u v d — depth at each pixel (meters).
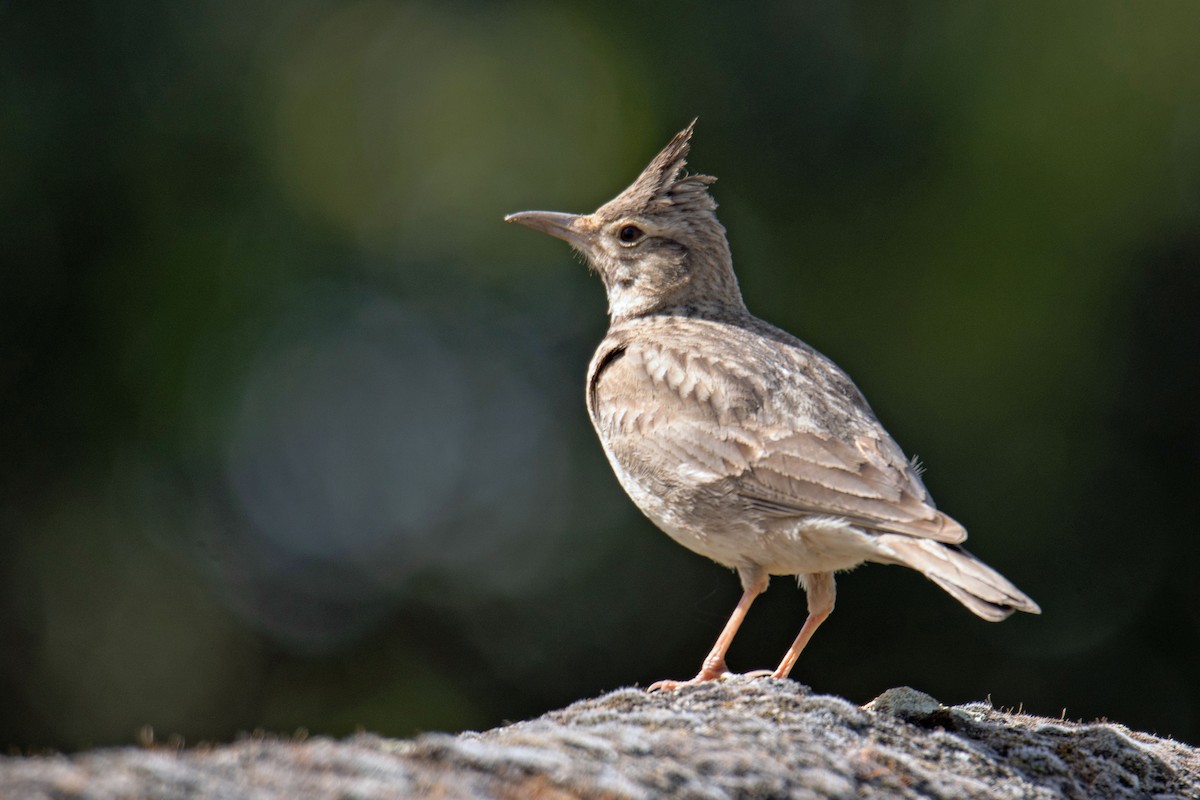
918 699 10.06
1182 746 10.53
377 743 7.66
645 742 8.02
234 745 7.51
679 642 19.77
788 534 11.04
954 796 8.39
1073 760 9.71
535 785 7.37
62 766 6.79
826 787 7.97
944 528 10.13
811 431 11.24
